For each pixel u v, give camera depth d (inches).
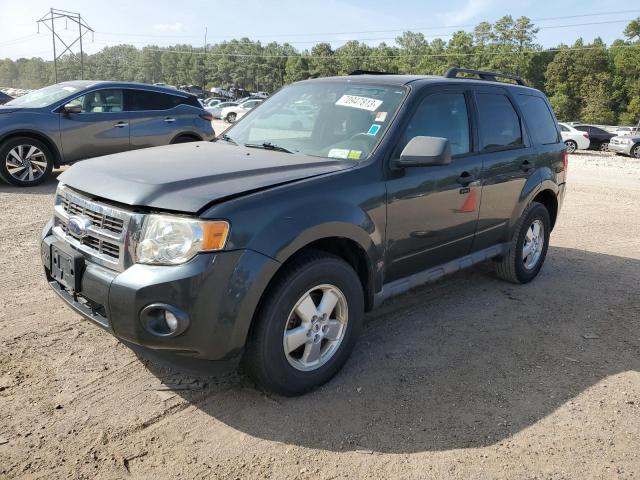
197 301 105.4
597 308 193.5
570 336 168.4
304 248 125.4
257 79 5123.0
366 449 109.7
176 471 101.0
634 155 1040.8
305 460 105.7
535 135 208.8
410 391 131.5
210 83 5649.6
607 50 3715.6
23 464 100.3
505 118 192.5
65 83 387.2
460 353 152.6
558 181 220.8
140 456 104.5
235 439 111.0
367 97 157.6
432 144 133.6
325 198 124.1
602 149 1183.6
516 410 125.8
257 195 114.4
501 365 147.0
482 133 177.9
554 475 104.6
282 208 115.6
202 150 148.3
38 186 353.1
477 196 172.4
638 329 176.9
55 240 130.8
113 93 375.2
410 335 162.7
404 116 147.9
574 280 224.2
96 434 110.0
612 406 129.3
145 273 106.4
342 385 132.9
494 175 179.3
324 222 120.6
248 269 109.0
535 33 3742.6
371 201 134.3
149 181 114.9
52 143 347.6
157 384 129.0
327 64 4298.7
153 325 107.3
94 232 116.6
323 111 159.2
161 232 107.0
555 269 239.0
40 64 6574.8
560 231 317.4
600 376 143.9
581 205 407.5
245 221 109.7
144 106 387.2
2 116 332.5
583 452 111.7
